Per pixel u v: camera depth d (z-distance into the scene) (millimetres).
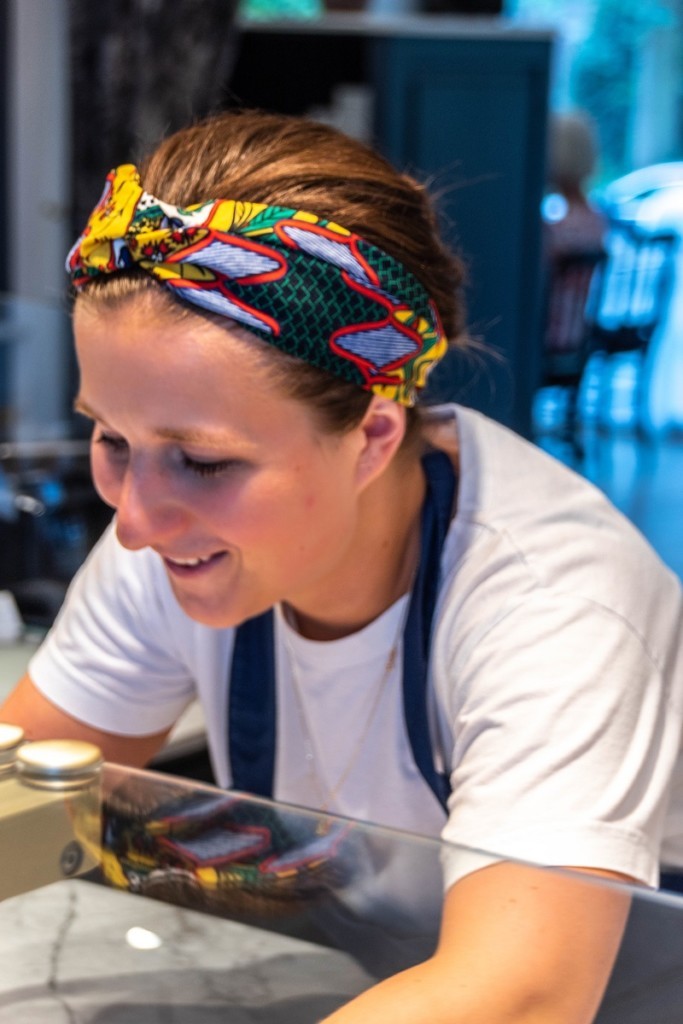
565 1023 710
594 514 1007
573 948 739
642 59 8039
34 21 5668
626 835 837
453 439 1082
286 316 833
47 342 2885
